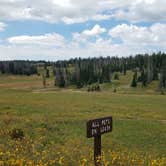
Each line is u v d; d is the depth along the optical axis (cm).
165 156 2244
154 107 6962
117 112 5650
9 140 1900
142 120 4434
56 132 2925
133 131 3409
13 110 4953
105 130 1168
